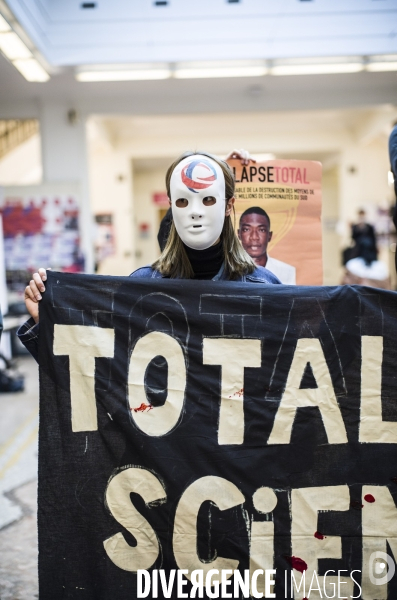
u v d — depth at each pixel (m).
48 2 5.79
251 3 5.94
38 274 1.67
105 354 1.65
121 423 1.63
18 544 2.37
